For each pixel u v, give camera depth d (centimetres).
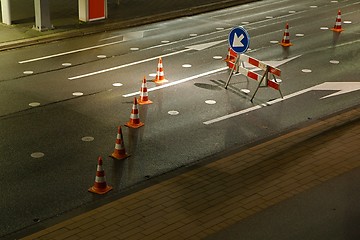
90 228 1338
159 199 1466
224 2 3553
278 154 1712
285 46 2758
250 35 2938
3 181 1548
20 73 2334
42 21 2833
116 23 3027
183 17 3275
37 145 1747
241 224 1360
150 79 2303
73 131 1845
